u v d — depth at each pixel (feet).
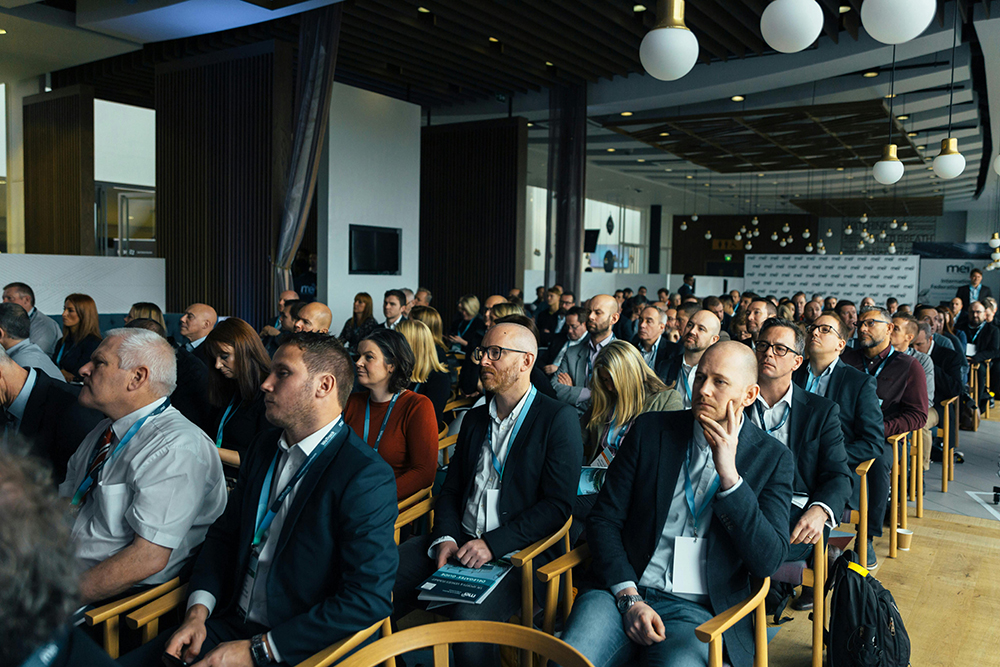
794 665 8.34
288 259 24.89
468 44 26.86
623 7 23.20
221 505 7.09
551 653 4.76
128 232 38.63
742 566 6.56
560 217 33.88
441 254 38.47
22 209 34.96
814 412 8.84
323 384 5.88
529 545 7.68
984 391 26.12
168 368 6.77
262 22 25.77
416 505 8.64
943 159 21.91
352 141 28.73
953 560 11.77
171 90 28.02
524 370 8.26
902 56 26.25
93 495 6.54
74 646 2.77
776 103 36.11
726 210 93.30
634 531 7.00
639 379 9.87
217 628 5.90
